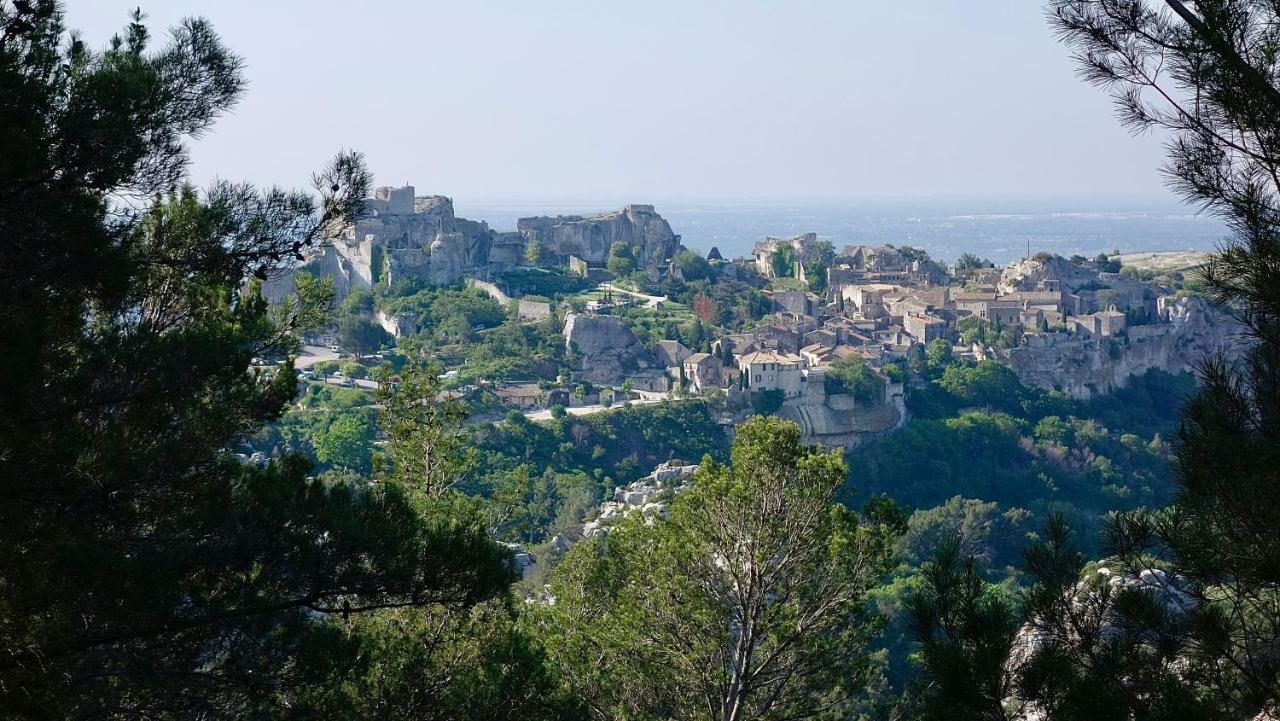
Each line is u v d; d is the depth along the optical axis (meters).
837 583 38.03
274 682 24.70
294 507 25.56
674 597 38.47
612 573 42.09
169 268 27.98
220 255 26.83
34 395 23.86
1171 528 22.50
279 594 25.11
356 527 25.09
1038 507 168.12
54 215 24.03
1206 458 21.64
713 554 39.25
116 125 24.23
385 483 28.52
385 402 43.97
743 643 37.84
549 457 174.00
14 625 22.78
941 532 141.62
